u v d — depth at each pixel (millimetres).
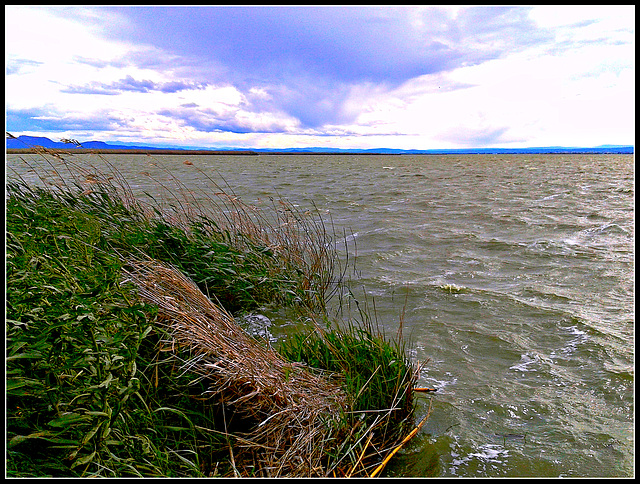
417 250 8930
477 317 5426
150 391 2871
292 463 2691
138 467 2303
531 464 2934
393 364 3396
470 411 3518
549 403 3613
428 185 24703
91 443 2199
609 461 2951
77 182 6344
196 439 2746
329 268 7367
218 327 3525
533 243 9344
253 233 6652
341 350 3607
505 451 3051
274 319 5293
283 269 6125
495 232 10695
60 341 2367
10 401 2275
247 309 5441
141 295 3430
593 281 6750
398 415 3271
